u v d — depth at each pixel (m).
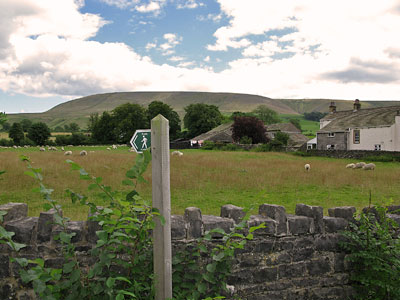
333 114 58.44
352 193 14.15
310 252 4.67
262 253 4.43
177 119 95.12
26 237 3.72
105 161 22.66
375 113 48.38
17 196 11.47
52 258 3.76
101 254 3.40
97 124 89.38
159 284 3.47
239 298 4.33
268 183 16.17
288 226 4.52
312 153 42.84
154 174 3.41
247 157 34.09
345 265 4.86
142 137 3.64
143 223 3.42
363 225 4.72
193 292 3.79
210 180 16.72
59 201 10.76
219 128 80.38
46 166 18.36
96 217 3.47
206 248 4.06
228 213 4.52
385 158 34.47
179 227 4.02
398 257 4.65
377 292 4.67
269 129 79.25
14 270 3.72
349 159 37.56
